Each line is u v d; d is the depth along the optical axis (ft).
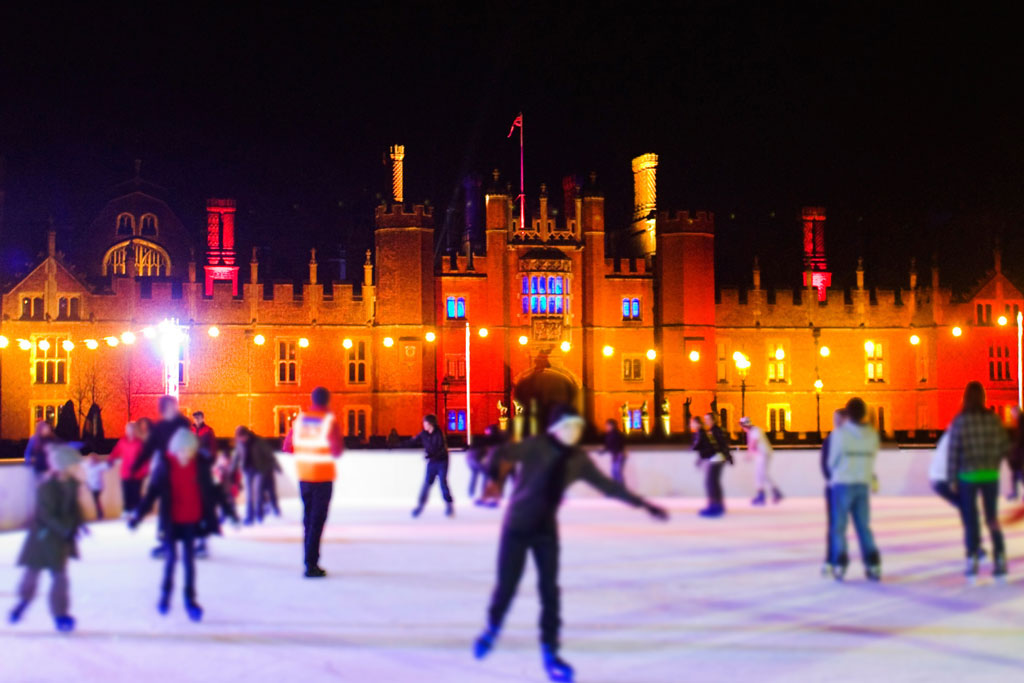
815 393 223.71
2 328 198.49
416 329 209.97
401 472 97.25
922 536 64.28
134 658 34.30
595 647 35.22
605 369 219.82
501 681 31.35
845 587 46.19
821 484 95.25
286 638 36.91
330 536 66.49
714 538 64.13
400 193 224.12
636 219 244.42
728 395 221.46
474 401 215.72
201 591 46.16
